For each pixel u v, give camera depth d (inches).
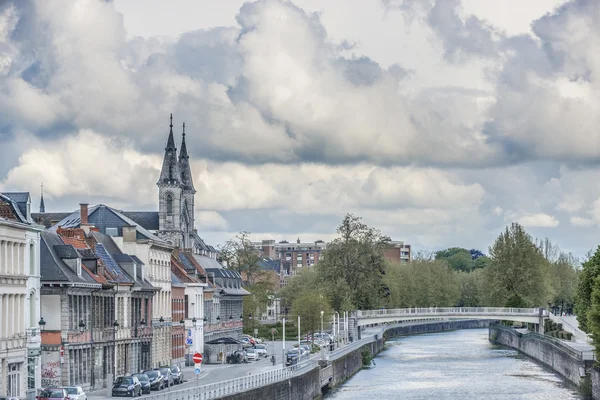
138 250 5570.9
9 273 3735.2
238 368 5890.8
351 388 5935.0
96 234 5383.9
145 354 5403.5
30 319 3983.8
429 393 5610.2
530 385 6038.4
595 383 5177.2
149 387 4217.5
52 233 4480.8
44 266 4175.7
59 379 4116.6
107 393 3959.2
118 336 4894.2
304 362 5319.9
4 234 3683.6
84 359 4389.8
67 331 4165.8
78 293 4311.0
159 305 5826.8
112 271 4963.1
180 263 6929.1
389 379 6481.3
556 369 6830.7
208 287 7327.8
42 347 4126.5
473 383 6161.4
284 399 4566.9
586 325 6318.9
